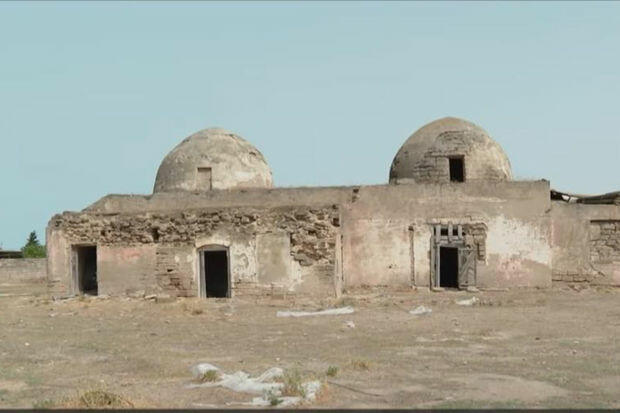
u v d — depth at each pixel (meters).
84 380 11.95
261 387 10.73
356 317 21.06
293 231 26.62
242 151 33.81
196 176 32.97
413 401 9.92
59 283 29.02
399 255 29.67
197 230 27.39
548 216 29.50
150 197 31.05
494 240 29.45
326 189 30.25
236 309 23.75
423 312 21.98
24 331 18.94
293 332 17.94
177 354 14.62
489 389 10.72
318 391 10.34
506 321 19.44
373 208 29.94
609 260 29.69
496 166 32.69
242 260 26.91
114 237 28.34
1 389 11.24
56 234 29.12
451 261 32.28
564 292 28.20
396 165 33.88
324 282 26.33
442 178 32.34
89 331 18.81
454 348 14.83
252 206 28.20
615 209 29.72
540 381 11.30
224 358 13.96
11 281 45.84
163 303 25.77
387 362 13.13
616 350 14.38
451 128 33.12
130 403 9.73
